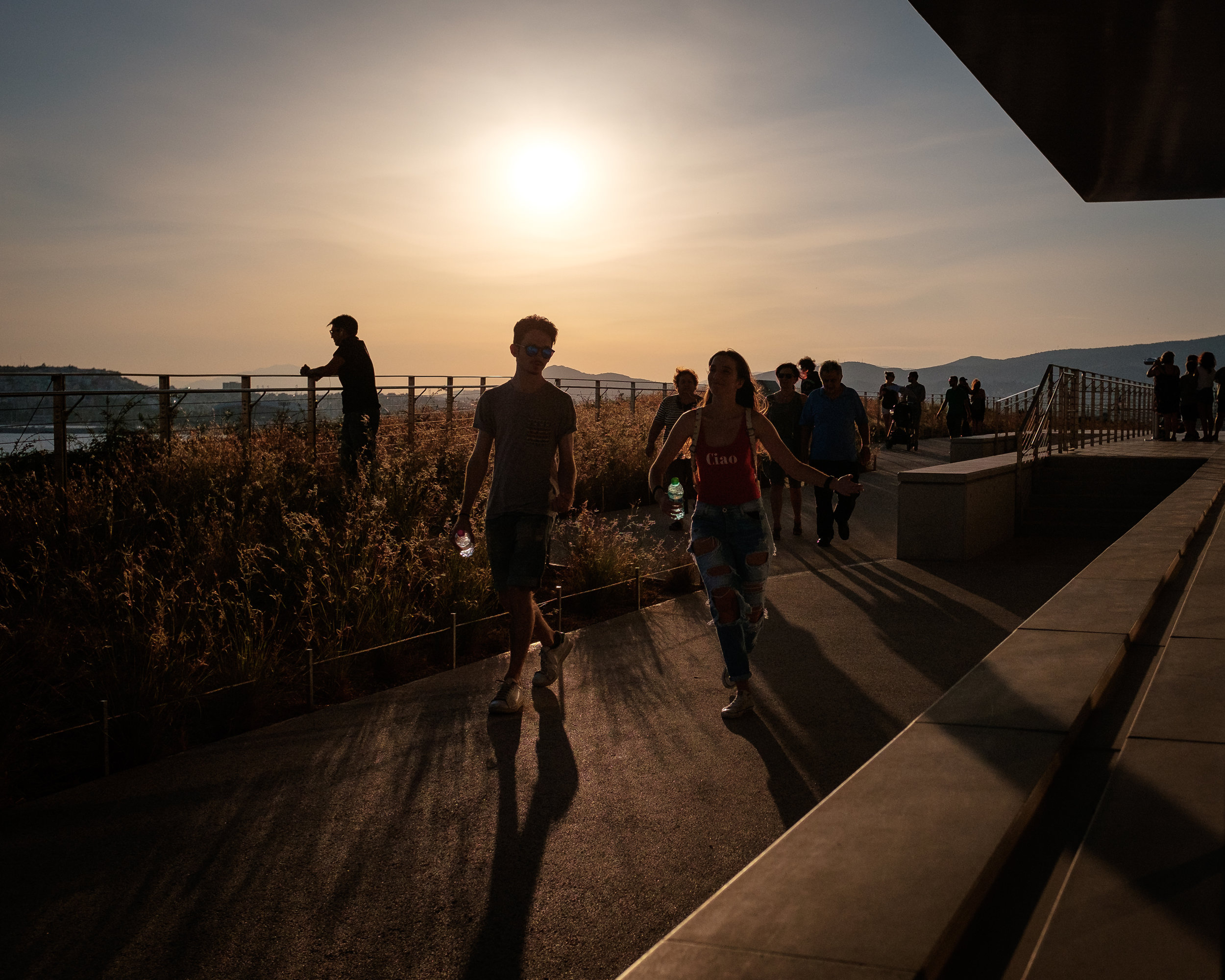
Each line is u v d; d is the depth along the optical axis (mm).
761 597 5133
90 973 2770
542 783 4188
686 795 4031
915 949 1818
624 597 8047
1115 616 4617
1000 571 9531
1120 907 2014
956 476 10047
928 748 2957
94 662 5113
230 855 3525
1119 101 9508
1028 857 2396
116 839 3664
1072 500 13164
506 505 5242
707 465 5074
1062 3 7250
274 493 9625
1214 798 2555
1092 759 3020
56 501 8297
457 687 5660
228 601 5914
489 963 2818
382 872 3385
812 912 1967
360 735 4836
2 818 3859
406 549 7543
